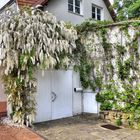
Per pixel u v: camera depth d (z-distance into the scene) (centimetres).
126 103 755
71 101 897
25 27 692
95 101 886
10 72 696
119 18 1338
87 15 1306
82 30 904
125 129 696
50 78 827
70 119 837
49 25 727
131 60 762
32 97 733
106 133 650
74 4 1245
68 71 888
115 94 799
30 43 678
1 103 854
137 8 1196
